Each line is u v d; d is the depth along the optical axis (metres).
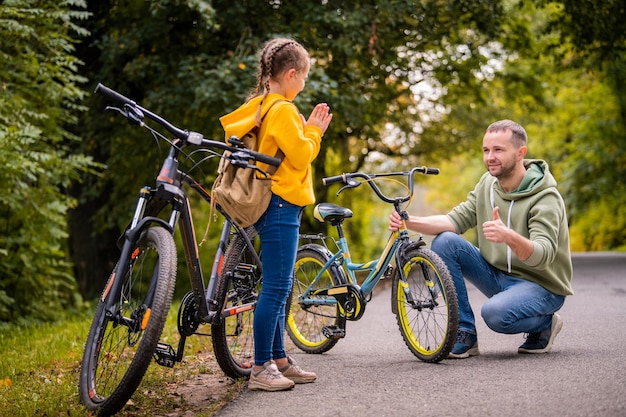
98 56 12.95
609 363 4.20
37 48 9.20
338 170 21.84
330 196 22.89
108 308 3.60
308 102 10.76
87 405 3.57
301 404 3.62
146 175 13.56
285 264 3.93
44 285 9.62
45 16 8.83
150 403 3.79
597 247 28.03
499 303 4.57
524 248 4.38
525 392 3.61
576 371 4.02
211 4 11.50
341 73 12.73
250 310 4.30
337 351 5.23
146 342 3.35
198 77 11.27
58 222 9.59
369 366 4.56
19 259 9.34
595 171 26.34
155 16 11.84
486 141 4.80
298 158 3.77
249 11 11.93
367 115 14.33
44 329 8.09
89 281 14.09
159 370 4.64
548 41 16.84
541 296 4.63
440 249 4.83
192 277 3.84
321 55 12.28
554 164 28.83
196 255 3.81
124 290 3.62
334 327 4.96
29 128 8.12
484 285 4.92
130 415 3.55
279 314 4.12
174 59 12.38
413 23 13.64
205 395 4.02
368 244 33.38
